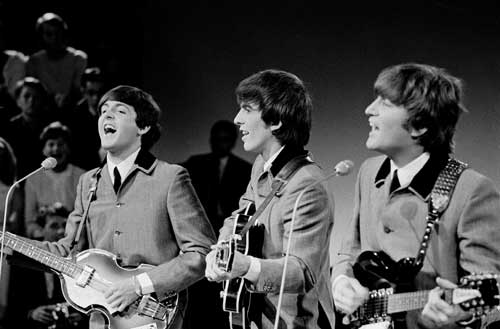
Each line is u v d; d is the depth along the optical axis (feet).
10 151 20.56
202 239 14.60
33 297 19.92
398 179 11.29
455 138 17.62
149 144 15.74
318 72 19.12
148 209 14.70
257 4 19.92
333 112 18.88
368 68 18.63
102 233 14.96
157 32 20.80
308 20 19.34
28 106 20.77
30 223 20.39
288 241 11.25
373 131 11.23
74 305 14.58
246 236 12.75
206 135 20.20
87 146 20.66
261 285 11.91
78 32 21.01
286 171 12.90
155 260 14.70
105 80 20.84
